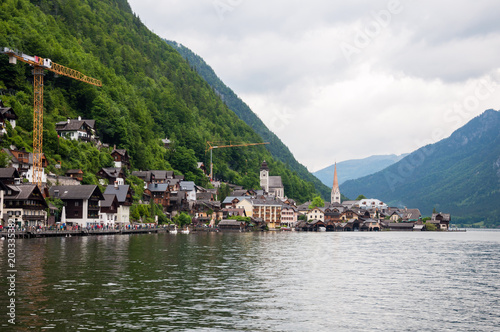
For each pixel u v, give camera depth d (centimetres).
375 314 4531
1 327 3844
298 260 8781
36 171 16212
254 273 6862
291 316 4381
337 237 19412
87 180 18975
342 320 4291
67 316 4188
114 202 17612
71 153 19925
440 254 10912
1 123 16588
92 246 10212
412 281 6488
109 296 4969
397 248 12662
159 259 8188
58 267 6750
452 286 6134
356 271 7356
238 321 4178
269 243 13788
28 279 5734
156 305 4656
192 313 4403
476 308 4859
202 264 7731
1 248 9125
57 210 15275
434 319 4403
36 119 18238
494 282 6506
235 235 19738
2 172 13425
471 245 15012
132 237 14575
